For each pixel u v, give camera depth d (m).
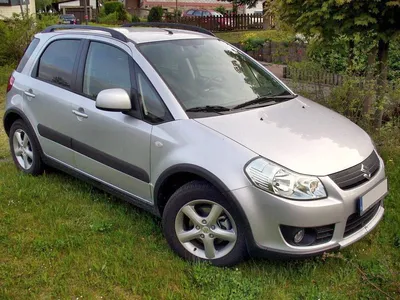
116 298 3.10
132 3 41.81
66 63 4.52
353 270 3.36
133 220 4.10
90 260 3.50
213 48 4.45
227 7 39.84
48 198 4.50
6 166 5.40
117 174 3.95
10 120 5.23
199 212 3.40
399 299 3.05
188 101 3.66
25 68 5.00
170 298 3.07
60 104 4.39
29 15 13.71
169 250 3.62
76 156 4.34
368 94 5.20
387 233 3.84
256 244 3.12
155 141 3.54
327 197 3.10
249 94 4.07
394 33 5.26
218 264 3.35
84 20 30.61
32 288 3.20
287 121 3.67
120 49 4.05
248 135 3.34
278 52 6.71
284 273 3.34
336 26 5.30
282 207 3.02
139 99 3.75
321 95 5.65
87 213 4.23
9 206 4.32
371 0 4.97
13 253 3.59
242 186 3.09
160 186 3.54
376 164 3.57
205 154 3.26
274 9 5.97
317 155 3.25
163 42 4.14
